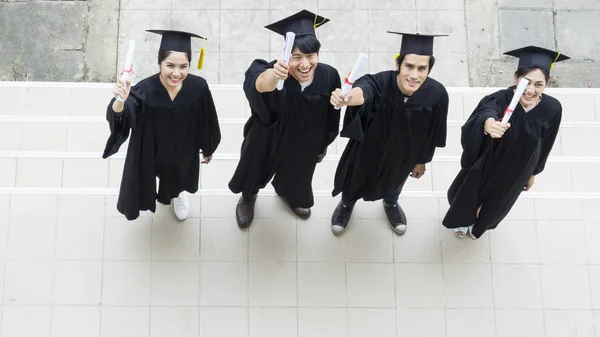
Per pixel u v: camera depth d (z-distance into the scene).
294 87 4.23
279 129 4.48
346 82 3.72
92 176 5.57
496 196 4.84
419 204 5.64
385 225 5.54
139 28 6.66
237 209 5.44
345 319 5.27
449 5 6.83
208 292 5.29
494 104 4.39
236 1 6.75
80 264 5.30
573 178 5.75
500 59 6.71
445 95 4.32
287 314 5.27
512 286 5.39
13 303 5.17
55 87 5.88
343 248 5.46
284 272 5.37
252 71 4.21
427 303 5.33
